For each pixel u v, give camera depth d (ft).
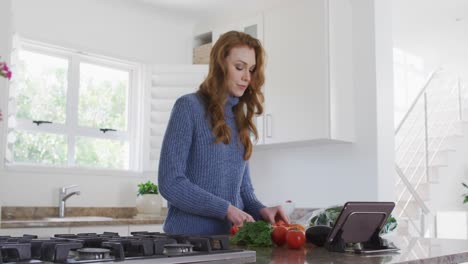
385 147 11.28
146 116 13.82
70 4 12.67
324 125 10.94
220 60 5.57
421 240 5.93
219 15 14.26
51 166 12.03
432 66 22.71
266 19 12.40
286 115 11.71
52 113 12.50
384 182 11.16
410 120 21.67
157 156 13.74
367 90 11.33
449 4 15.94
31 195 11.66
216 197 5.09
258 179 13.50
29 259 3.27
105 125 13.51
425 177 18.51
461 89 22.09
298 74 11.55
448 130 20.83
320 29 11.19
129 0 13.41
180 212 5.53
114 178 13.17
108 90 13.66
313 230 4.92
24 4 11.88
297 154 12.63
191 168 5.55
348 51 11.54
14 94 11.41
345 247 4.62
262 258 3.99
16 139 11.83
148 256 3.41
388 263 3.76
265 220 5.74
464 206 20.63
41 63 12.45
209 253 3.68
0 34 10.11
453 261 4.50
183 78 13.96
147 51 14.14
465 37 19.42
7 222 9.36
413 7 16.20
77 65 13.01
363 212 4.59
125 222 10.95
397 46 20.75
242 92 5.73
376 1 11.48
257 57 5.89
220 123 5.49
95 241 3.85
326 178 11.92
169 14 14.33
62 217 11.80
